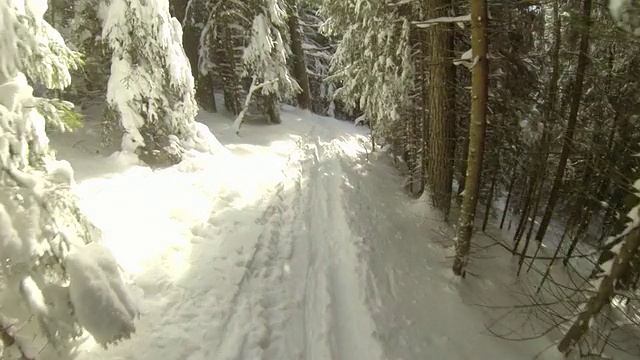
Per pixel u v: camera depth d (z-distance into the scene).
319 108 30.08
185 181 9.27
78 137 9.77
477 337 7.09
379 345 5.76
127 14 8.88
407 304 7.10
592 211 10.09
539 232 10.80
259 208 9.12
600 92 8.94
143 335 5.02
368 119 14.06
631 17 4.98
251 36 16.31
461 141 11.36
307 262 7.58
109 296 4.18
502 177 12.01
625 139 8.50
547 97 9.48
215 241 7.50
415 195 12.45
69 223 4.39
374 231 9.02
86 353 4.54
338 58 14.37
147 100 9.44
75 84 10.18
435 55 9.19
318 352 5.48
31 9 4.45
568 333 6.80
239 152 12.67
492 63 9.82
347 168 12.98
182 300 5.80
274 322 5.88
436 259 9.02
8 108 4.01
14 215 3.91
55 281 4.18
